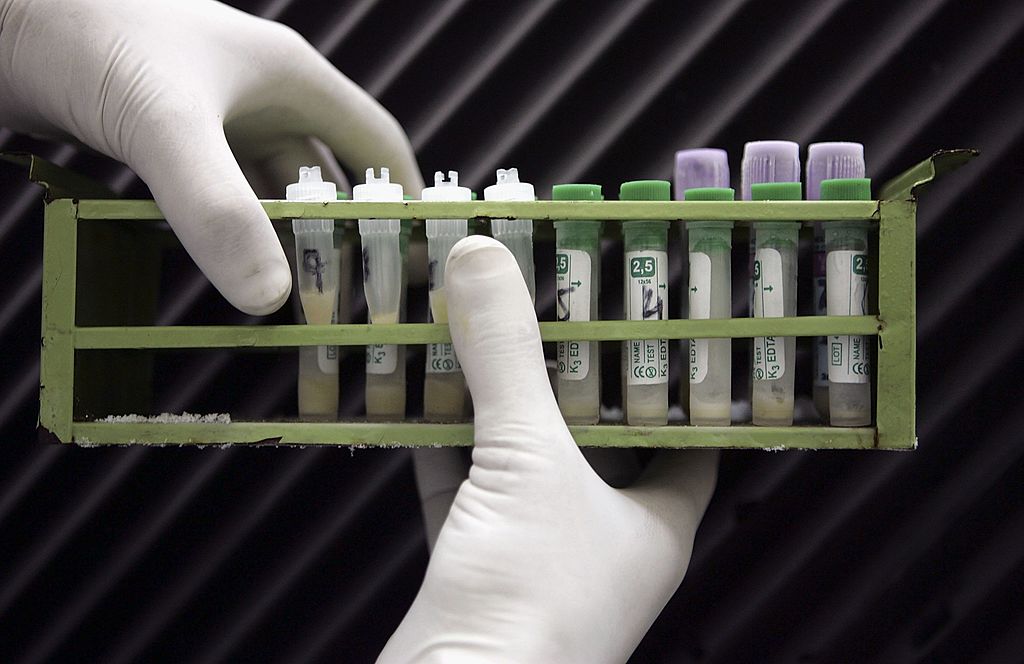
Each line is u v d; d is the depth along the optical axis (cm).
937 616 46
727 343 34
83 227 35
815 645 46
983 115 45
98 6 35
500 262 34
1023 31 45
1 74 36
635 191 34
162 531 47
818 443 33
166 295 47
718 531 46
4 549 47
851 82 46
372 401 35
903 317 33
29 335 48
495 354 33
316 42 48
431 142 47
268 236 34
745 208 33
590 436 34
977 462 45
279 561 47
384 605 47
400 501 47
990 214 45
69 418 33
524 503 33
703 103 46
